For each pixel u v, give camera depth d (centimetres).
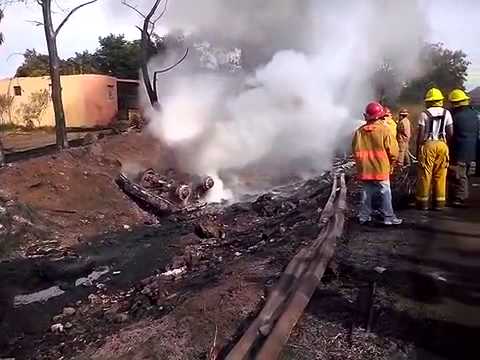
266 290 533
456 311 465
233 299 518
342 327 447
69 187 1219
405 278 545
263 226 1010
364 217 766
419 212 820
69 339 583
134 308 638
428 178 822
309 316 470
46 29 1725
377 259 605
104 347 486
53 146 2125
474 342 411
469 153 827
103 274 844
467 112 823
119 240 1061
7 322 653
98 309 682
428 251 625
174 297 623
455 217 776
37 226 1057
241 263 667
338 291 524
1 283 803
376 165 744
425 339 419
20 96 3341
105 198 1255
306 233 765
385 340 421
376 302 489
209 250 902
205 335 455
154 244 1009
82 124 3231
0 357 561
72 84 3219
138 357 435
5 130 3284
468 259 591
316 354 406
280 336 415
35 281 816
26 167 1201
